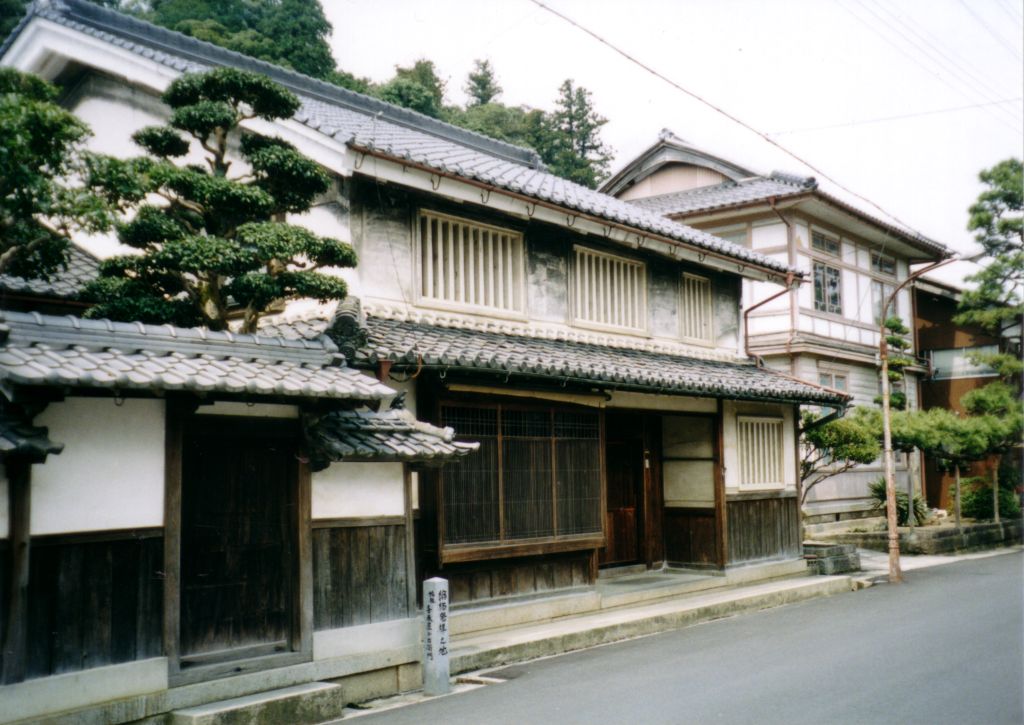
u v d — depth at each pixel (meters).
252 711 7.24
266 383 7.41
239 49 22.58
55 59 13.47
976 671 8.98
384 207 11.64
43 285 10.91
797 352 24.48
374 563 8.88
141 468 7.16
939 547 22.81
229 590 7.94
